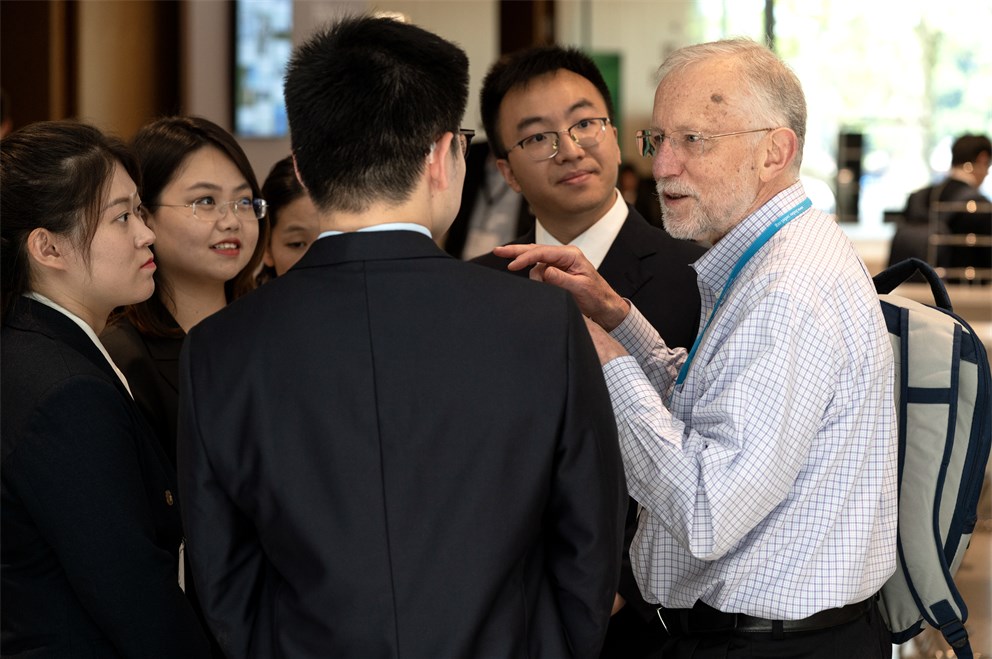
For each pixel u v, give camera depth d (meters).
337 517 1.54
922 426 2.23
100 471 1.86
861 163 12.91
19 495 1.85
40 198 2.01
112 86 8.12
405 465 1.55
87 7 7.79
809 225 2.06
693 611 2.08
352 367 1.57
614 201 2.91
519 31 10.98
